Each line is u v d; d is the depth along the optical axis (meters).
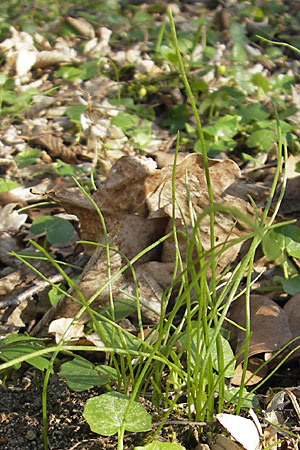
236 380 0.52
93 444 0.48
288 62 1.04
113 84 0.91
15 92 0.87
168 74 0.94
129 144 0.75
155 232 0.58
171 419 0.49
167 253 0.58
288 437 0.48
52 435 0.49
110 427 0.45
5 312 0.56
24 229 0.64
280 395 0.50
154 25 1.14
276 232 0.59
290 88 0.89
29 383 0.52
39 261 0.60
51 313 0.53
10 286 0.58
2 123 0.79
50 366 0.46
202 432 0.48
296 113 0.84
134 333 0.54
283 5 1.31
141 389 0.51
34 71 0.94
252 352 0.53
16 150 0.74
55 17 1.13
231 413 0.49
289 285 0.57
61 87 0.90
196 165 0.57
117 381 0.50
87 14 1.17
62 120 0.81
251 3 1.30
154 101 0.88
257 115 0.79
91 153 0.73
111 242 0.52
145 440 0.48
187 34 1.08
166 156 0.72
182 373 0.48
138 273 0.56
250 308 0.55
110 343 0.50
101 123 0.78
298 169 0.68
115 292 0.53
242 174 0.70
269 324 0.54
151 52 1.03
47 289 0.57
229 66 0.99
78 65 0.97
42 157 0.73
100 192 0.57
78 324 0.53
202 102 0.82
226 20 1.18
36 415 0.50
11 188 0.66
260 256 0.61
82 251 0.62
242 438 0.46
